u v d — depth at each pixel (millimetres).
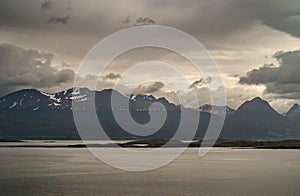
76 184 105750
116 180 113938
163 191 94750
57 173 132000
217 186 102000
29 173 131875
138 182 109625
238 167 154000
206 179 116000
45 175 125812
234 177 121375
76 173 132500
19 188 99500
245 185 103688
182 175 127188
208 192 93000
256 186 101688
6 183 108000
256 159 196375
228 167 154000
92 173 132250
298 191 94062
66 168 149500
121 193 92438
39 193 92438
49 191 94750
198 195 89875
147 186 102000
